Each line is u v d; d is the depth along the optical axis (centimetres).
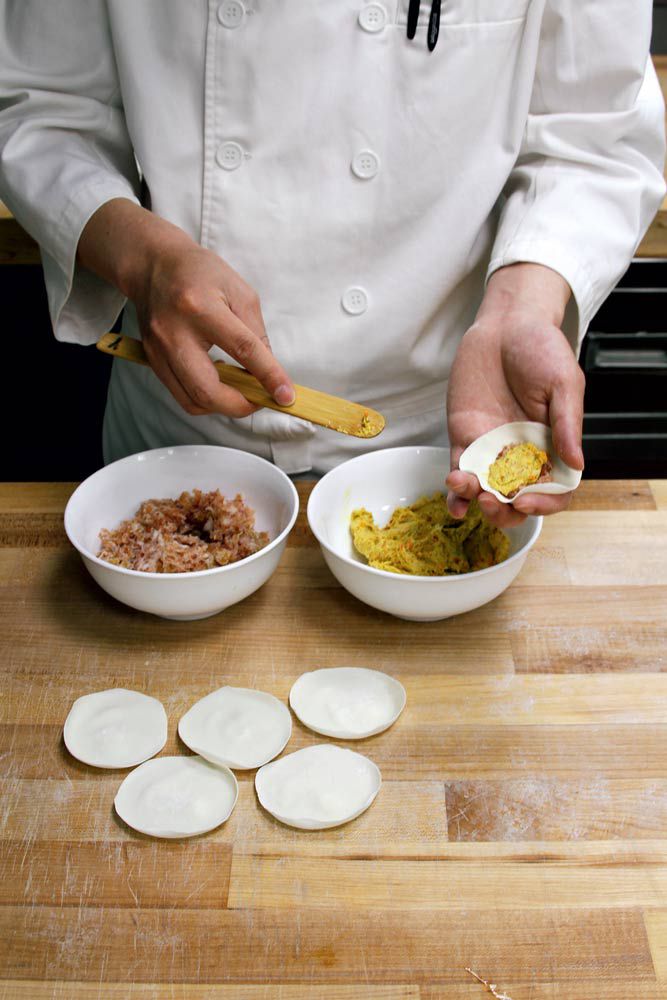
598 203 98
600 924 62
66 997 59
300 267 98
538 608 89
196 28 89
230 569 82
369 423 84
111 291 103
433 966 60
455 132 93
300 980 60
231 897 65
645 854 67
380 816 70
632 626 87
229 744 75
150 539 91
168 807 71
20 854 68
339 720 77
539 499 77
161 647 86
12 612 89
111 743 76
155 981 60
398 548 89
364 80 90
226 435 111
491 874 66
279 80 90
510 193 105
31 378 179
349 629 87
